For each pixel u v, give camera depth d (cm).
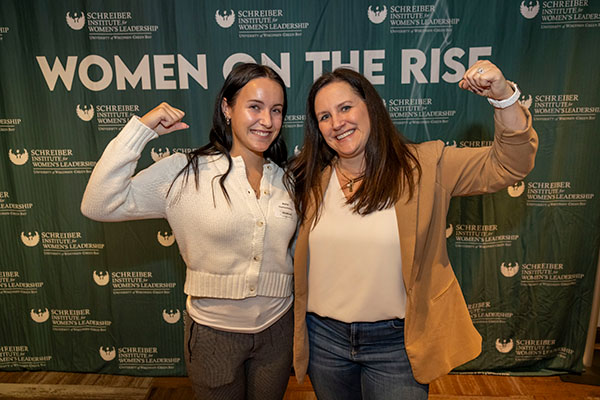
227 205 134
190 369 147
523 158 120
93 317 248
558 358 244
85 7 217
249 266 138
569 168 225
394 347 139
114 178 126
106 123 227
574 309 238
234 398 148
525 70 217
